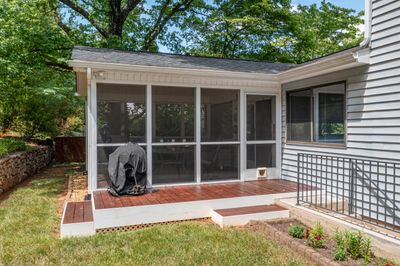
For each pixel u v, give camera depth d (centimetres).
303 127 632
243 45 1628
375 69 460
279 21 1494
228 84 648
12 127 1231
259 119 682
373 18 461
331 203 489
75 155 1238
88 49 681
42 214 495
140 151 549
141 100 579
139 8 1458
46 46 927
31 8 861
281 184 628
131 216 450
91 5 1282
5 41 727
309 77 596
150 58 665
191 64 648
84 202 525
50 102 1177
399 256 329
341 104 530
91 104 548
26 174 841
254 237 402
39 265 318
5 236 398
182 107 611
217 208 504
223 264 322
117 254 346
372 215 462
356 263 317
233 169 661
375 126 461
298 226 411
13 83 868
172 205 475
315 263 326
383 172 446
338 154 535
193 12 1545
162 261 329
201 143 628
